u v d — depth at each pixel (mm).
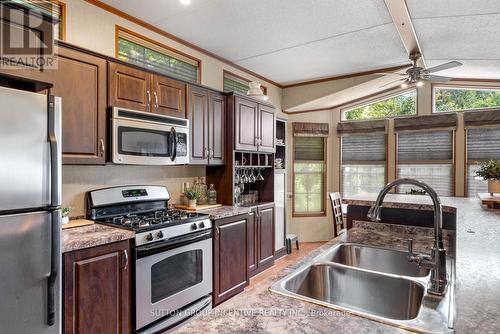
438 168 4875
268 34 3170
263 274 3719
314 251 1581
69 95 2070
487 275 964
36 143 1494
